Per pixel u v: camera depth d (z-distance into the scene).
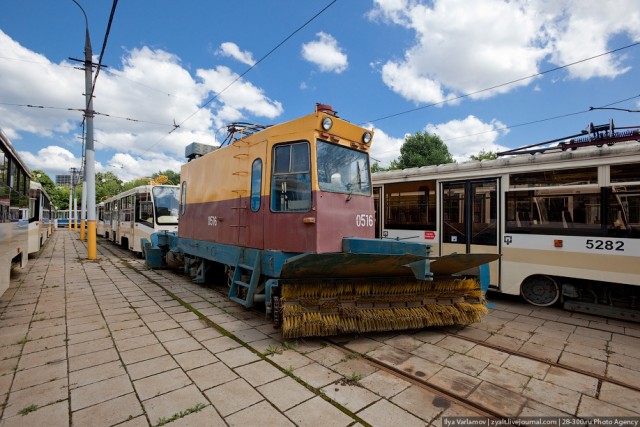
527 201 6.38
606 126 6.11
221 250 6.67
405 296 4.77
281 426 2.65
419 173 7.87
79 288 7.72
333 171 5.19
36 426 2.63
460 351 4.21
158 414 2.79
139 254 13.93
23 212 8.46
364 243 4.82
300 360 3.87
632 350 4.35
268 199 5.36
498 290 6.68
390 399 3.07
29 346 4.25
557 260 6.00
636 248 5.26
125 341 4.43
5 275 6.06
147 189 12.93
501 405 3.02
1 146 5.77
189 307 6.07
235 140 6.55
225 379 3.40
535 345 4.49
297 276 4.48
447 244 7.41
